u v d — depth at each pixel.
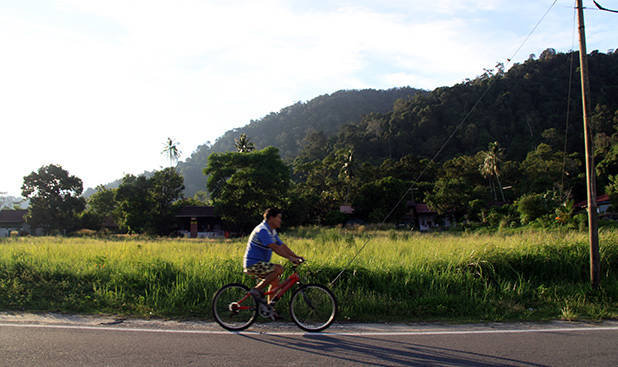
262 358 4.84
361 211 63.31
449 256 9.74
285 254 5.95
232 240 28.58
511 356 5.03
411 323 6.81
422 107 131.50
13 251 11.57
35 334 5.73
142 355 4.89
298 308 6.49
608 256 10.14
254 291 6.13
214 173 50.50
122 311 7.14
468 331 6.26
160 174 50.31
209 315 6.98
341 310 7.19
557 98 121.25
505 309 7.63
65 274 8.82
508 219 41.94
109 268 9.08
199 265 9.07
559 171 70.00
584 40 9.04
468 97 127.44
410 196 67.94
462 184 60.69
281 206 49.69
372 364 4.68
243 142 67.25
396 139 121.25
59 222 50.41
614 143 78.44
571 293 8.58
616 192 48.12
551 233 14.14
